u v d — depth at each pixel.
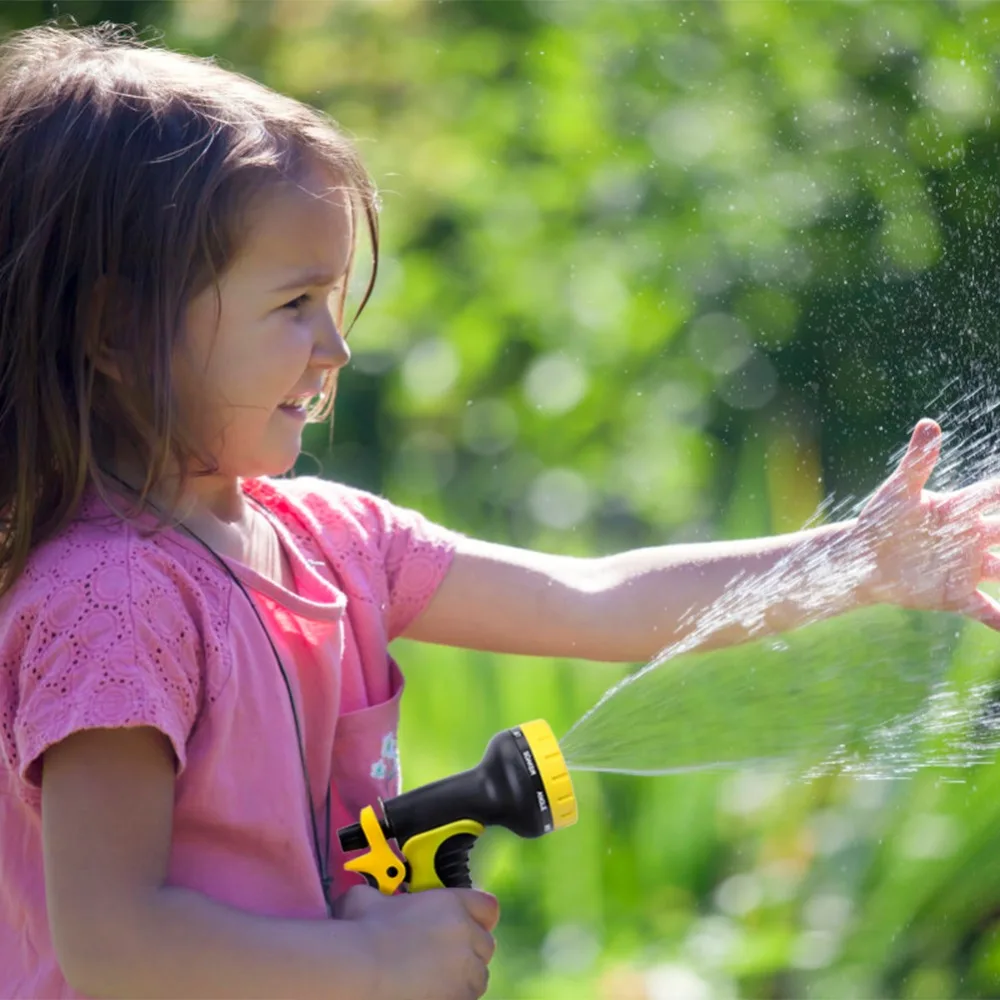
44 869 4.46
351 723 5.32
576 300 17.31
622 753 5.16
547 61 17.42
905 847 9.91
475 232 17.39
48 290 4.89
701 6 17.66
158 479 4.84
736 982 9.52
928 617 6.03
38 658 4.51
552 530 16.62
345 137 5.57
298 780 4.89
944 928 9.71
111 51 5.24
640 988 9.37
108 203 4.84
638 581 5.92
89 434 4.84
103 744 4.43
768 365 16.56
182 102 4.97
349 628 5.51
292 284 4.91
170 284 4.79
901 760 5.90
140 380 4.80
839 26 17.20
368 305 16.78
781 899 9.91
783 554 5.87
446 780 4.86
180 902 4.46
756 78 17.47
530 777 4.77
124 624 4.50
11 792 4.85
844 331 14.73
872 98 16.77
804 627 5.46
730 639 5.43
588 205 17.64
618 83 17.58
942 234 13.95
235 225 4.81
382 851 4.81
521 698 10.58
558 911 9.96
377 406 17.52
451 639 5.97
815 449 14.08
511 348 17.95
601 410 17.38
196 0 16.06
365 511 5.91
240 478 5.49
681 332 17.16
